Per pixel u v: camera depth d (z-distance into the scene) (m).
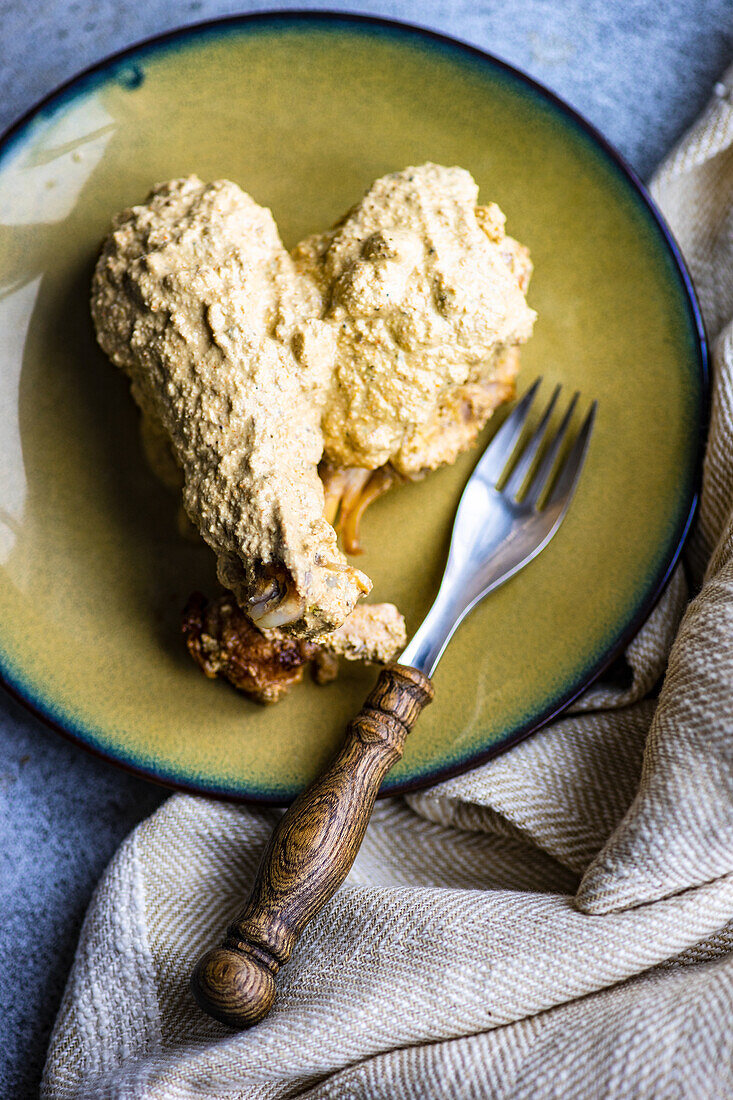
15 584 0.46
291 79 0.47
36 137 0.46
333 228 0.44
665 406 0.46
